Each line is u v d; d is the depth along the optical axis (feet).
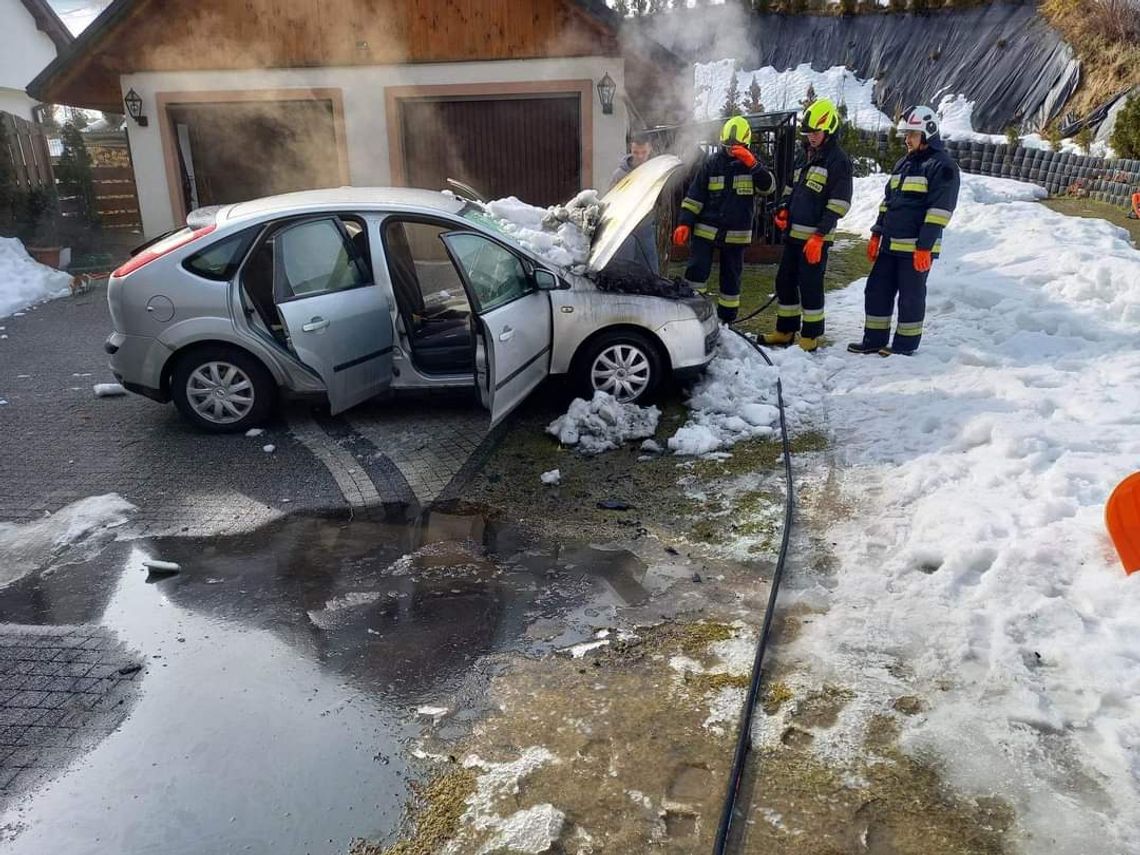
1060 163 54.95
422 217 19.58
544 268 19.94
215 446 19.66
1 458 19.12
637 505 16.51
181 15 39.96
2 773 10.19
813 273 24.11
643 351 20.42
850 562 13.94
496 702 11.21
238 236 19.24
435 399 22.41
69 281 38.83
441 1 39.01
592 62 39.17
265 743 10.59
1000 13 71.05
